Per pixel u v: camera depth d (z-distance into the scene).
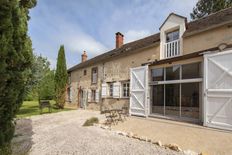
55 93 20.73
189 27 11.01
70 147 5.67
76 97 22.72
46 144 6.06
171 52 11.35
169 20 11.71
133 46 15.90
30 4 4.85
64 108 21.09
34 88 16.28
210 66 7.91
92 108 19.03
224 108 7.23
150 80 11.53
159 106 11.34
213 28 9.05
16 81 3.93
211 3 23.77
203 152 4.92
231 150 4.91
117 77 15.55
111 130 8.00
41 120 11.64
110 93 16.50
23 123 10.49
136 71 12.13
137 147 5.61
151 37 15.48
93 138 6.73
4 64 3.42
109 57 16.50
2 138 3.75
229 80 7.21
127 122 9.57
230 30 8.47
